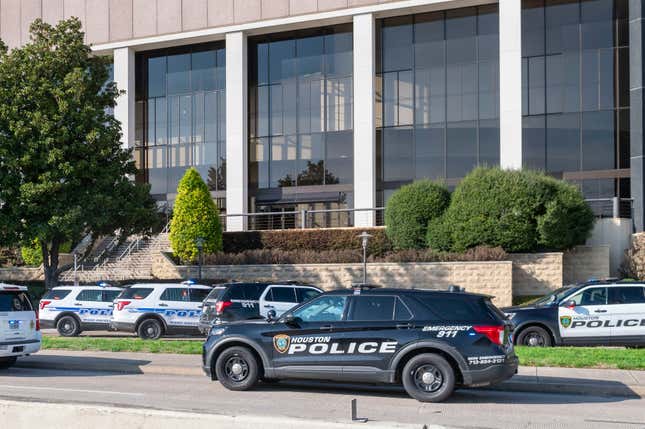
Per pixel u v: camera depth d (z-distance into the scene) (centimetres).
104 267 3900
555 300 1794
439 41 4069
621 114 3759
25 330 1544
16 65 3050
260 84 4416
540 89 3891
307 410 1080
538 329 1756
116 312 2298
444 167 4025
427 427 684
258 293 2005
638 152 3522
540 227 3052
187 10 4353
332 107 4259
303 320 1223
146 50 4634
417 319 1164
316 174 4269
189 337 2403
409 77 4116
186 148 4559
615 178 3750
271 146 4378
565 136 3841
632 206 3525
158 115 4641
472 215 3148
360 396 1219
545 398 1224
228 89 4288
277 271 3394
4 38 4631
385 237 3578
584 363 1452
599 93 3797
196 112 4547
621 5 3784
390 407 1116
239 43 4266
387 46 4166
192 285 2314
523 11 3934
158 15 4412
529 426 981
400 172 4103
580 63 3831
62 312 2431
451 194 3359
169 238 3722
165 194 4597
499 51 3888
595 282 1788
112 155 3238
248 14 4231
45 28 3184
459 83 4025
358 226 3931
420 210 3316
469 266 3073
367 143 3988
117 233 4106
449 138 4028
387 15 4088
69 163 2978
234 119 4269
